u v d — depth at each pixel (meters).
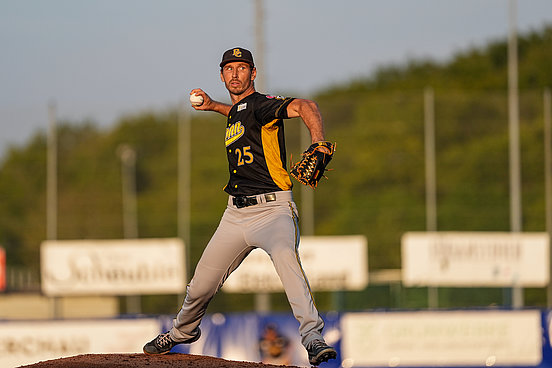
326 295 85.38
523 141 90.31
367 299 79.44
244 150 19.22
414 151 94.94
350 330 48.56
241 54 19.45
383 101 97.06
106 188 92.62
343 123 99.19
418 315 49.09
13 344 47.06
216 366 20.91
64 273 65.12
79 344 47.34
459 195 91.38
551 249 71.19
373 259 91.69
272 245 18.88
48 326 47.38
